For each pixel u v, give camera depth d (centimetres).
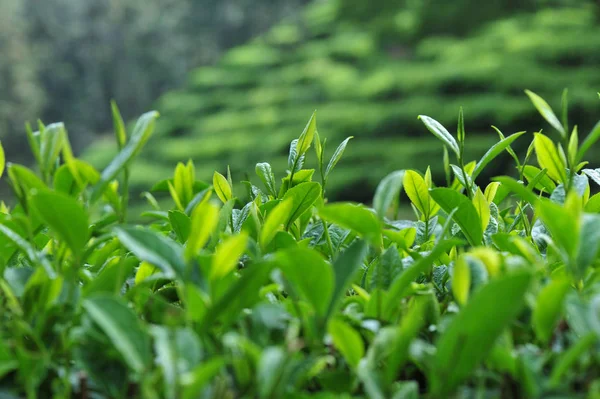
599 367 80
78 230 85
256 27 3062
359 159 1373
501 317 76
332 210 86
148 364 77
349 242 110
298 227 113
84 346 82
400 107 1385
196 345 78
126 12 3098
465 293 82
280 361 76
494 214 112
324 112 1470
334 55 1766
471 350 77
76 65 3100
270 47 1958
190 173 120
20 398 82
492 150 104
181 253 84
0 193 2100
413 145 1344
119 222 97
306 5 3030
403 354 78
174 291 99
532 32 1431
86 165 91
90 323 82
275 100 1658
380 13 1734
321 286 81
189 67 3066
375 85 1448
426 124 105
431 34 1683
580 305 80
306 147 111
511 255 96
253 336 83
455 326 76
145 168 1596
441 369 77
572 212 86
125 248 102
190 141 1608
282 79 1723
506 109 1285
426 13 1644
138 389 81
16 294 92
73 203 83
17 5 2906
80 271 95
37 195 83
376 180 1343
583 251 83
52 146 94
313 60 1742
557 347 83
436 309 88
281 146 1500
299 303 86
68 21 3123
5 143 2388
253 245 87
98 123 3066
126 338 77
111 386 81
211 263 85
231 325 86
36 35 3058
